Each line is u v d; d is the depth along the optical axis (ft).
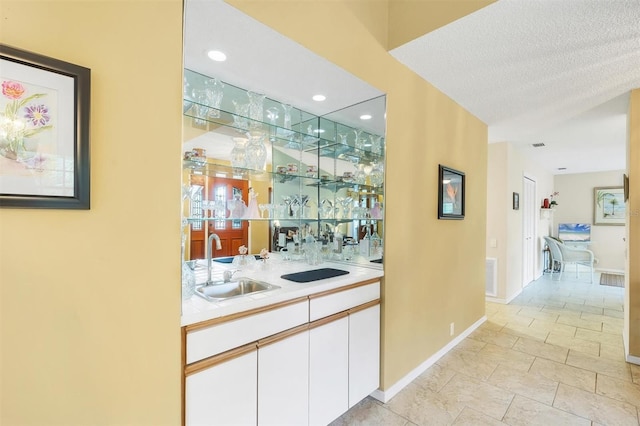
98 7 3.25
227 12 4.42
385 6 7.20
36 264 2.91
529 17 5.87
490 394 7.52
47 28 2.94
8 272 2.78
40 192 2.88
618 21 5.90
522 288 17.94
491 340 10.73
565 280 20.88
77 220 3.12
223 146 6.91
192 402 4.07
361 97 7.41
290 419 5.29
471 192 11.11
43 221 2.94
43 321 2.96
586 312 13.87
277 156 8.20
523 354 9.66
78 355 3.17
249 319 4.70
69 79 3.04
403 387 7.79
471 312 11.37
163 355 3.77
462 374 8.45
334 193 8.89
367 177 7.91
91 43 3.20
